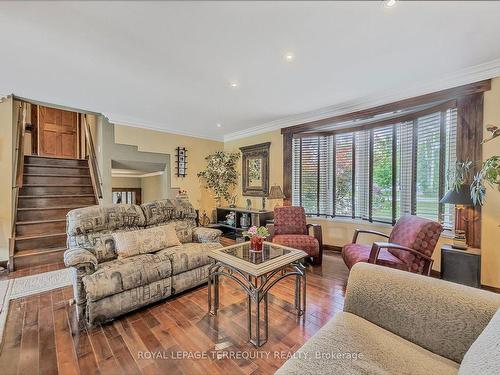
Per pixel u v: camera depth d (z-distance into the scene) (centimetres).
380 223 382
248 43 204
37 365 161
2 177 335
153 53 220
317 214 455
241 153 545
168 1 157
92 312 200
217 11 166
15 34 192
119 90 308
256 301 180
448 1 156
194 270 273
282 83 286
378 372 99
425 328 120
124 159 443
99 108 382
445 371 102
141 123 457
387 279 138
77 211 262
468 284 244
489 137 251
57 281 289
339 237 419
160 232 290
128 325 207
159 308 235
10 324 206
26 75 267
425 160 331
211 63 238
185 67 246
